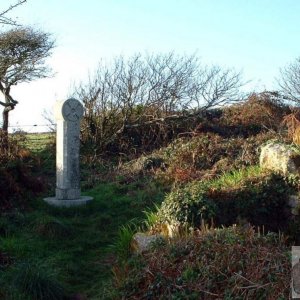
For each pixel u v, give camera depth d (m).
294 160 8.87
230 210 8.35
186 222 7.79
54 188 13.64
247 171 10.12
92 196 12.70
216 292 5.51
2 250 8.12
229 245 6.12
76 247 9.08
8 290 6.40
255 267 5.57
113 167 15.83
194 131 17.44
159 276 6.05
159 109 18.55
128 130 18.41
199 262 6.02
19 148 15.62
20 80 19.59
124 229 8.72
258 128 18.45
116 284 6.68
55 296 6.64
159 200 11.70
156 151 16.66
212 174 12.68
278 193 8.65
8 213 10.16
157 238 7.06
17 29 19.38
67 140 12.01
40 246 8.79
